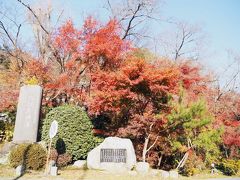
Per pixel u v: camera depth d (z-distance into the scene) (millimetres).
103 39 16375
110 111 16672
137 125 14625
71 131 13719
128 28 22953
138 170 13344
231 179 15852
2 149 12961
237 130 21281
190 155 17000
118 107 15461
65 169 12719
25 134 13414
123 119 16828
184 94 15258
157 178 12492
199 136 15617
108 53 16391
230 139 20672
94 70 17000
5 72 20234
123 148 13781
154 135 15375
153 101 15344
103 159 13633
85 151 13945
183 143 16344
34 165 11477
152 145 15352
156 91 14805
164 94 15102
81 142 13828
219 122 19734
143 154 14922
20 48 20031
